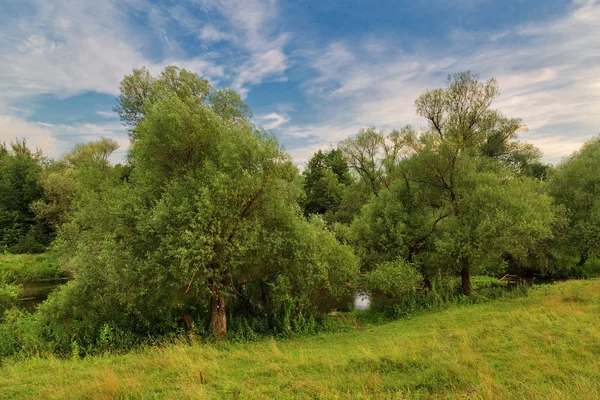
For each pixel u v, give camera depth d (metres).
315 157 52.69
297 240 14.59
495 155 37.91
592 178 25.72
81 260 13.41
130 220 13.15
